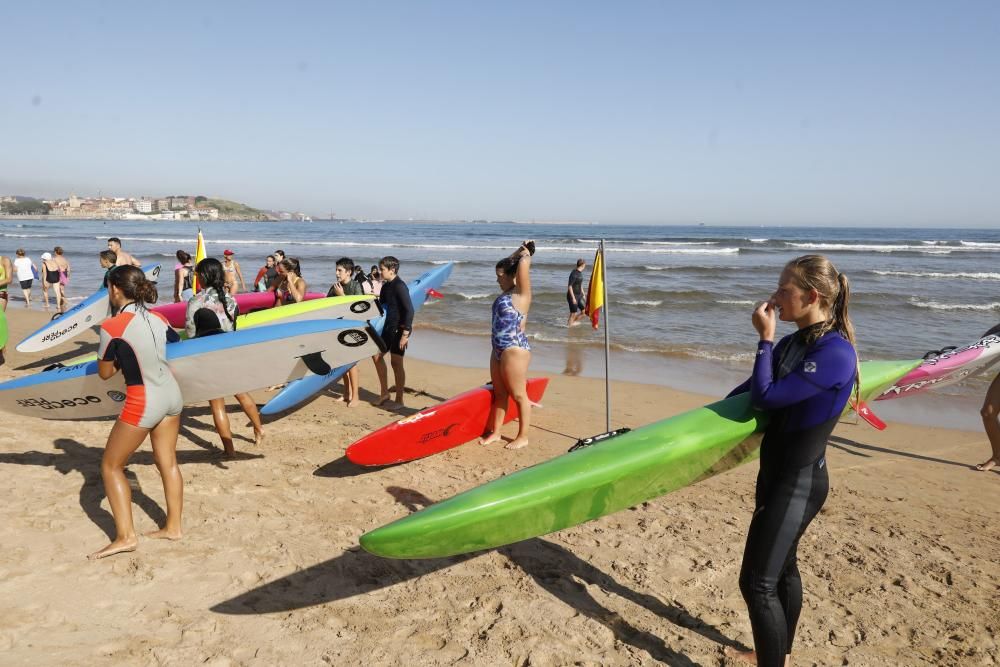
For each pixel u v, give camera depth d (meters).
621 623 3.22
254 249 44.41
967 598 3.59
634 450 3.06
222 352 4.18
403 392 7.98
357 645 2.94
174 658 2.77
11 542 3.63
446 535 2.86
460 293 20.19
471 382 8.96
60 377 4.42
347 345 4.70
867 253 46.47
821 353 2.35
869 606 3.47
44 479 4.57
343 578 3.53
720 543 4.12
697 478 3.34
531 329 14.25
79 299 17.53
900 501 5.03
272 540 3.89
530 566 3.76
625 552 3.96
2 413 6.06
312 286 20.55
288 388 6.29
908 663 3.01
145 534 3.84
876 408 8.23
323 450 5.66
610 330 14.21
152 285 3.55
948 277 28.39
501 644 3.00
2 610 3.00
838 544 4.21
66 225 129.00
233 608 3.18
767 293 21.09
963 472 5.77
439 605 3.32
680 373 10.23
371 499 4.61
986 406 5.80
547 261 34.25
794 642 3.13
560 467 3.06
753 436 3.05
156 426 3.68
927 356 6.13
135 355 3.40
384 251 43.72
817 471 2.48
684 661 2.95
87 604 3.12
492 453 5.73
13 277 20.05
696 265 33.28
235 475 4.93
